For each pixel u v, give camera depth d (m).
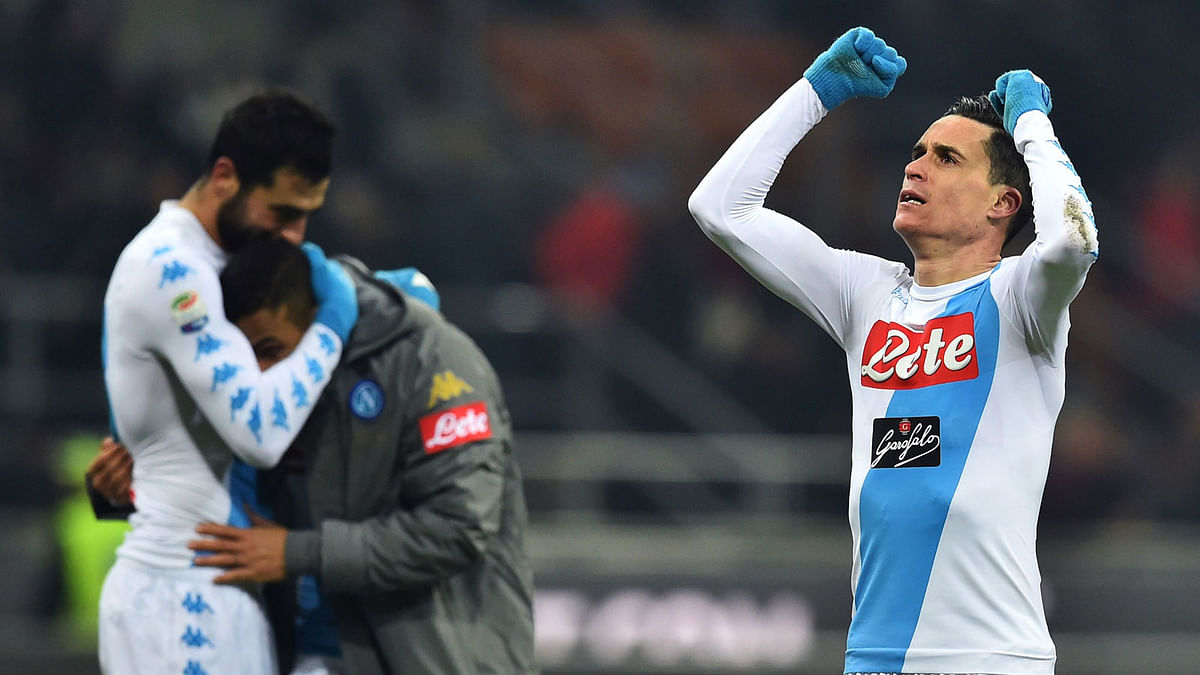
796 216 38.88
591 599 23.28
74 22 34.50
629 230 37.16
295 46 37.22
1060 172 9.45
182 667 11.14
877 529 9.82
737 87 42.22
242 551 11.22
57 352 28.80
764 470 30.94
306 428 11.55
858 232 38.81
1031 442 9.62
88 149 33.12
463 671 11.55
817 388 34.91
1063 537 32.47
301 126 11.40
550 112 40.62
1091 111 41.53
